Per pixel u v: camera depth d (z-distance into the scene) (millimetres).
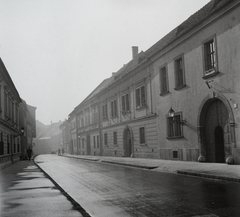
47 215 6195
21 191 9859
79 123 57406
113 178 13180
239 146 15344
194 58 19203
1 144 23438
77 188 10523
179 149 21141
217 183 10242
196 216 5828
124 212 6469
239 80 15289
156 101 24656
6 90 27469
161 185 10312
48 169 20016
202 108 18406
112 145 36344
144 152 27094
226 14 16188
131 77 29828
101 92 39750
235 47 15578
